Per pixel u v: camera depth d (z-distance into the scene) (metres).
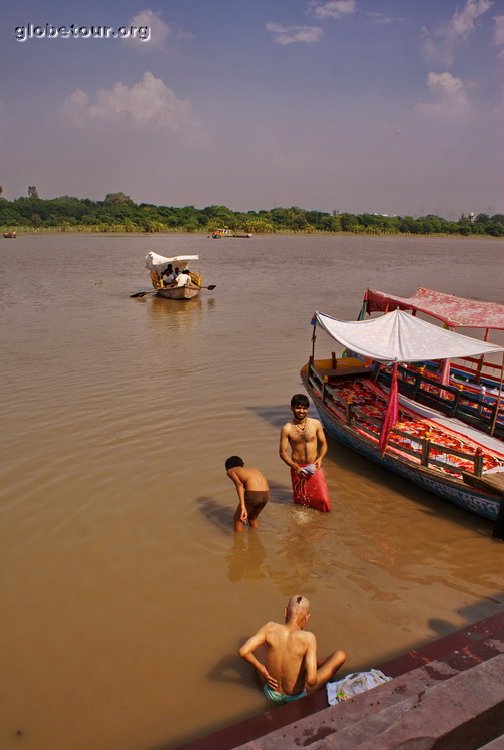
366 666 5.86
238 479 8.22
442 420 11.32
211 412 13.01
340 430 11.07
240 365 17.03
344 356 15.43
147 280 38.28
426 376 13.41
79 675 5.80
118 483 9.66
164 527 8.44
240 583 7.24
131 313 26.12
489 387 12.88
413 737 2.84
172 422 12.38
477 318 12.06
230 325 23.34
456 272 45.94
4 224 119.62
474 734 2.99
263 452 10.97
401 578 7.38
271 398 14.03
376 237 126.81
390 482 10.08
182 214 127.69
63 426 12.09
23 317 24.77
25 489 9.43
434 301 13.70
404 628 6.44
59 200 152.88
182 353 18.48
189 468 10.23
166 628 6.46
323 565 7.64
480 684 3.15
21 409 13.10
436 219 158.25
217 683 5.70
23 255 58.56
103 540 8.10
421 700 3.10
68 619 6.59
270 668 5.26
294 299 30.66
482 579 7.38
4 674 5.81
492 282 38.72
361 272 45.47
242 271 46.03
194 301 29.95
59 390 14.50
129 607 6.80
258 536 8.27
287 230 130.25
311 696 5.13
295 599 5.41
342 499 9.44
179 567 7.55
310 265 51.56
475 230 143.50
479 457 8.40
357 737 3.00
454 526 8.64
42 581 7.24
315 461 8.95
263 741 3.43
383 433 9.78
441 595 7.04
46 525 8.45
